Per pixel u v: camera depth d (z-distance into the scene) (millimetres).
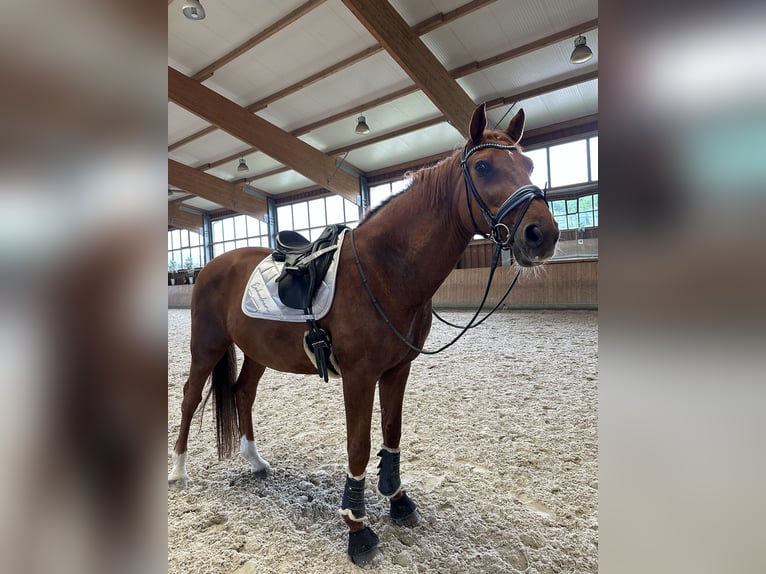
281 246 1543
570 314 6574
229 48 6223
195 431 2287
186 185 11438
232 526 1315
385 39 5438
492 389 2816
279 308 1323
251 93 7551
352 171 10539
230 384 1720
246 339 1470
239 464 1806
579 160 8148
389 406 1325
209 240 16297
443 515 1371
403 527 1304
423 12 5473
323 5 5402
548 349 4039
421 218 1211
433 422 2225
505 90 7168
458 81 6852
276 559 1156
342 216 12477
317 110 8164
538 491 1514
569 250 7816
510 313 7090
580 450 1844
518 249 1047
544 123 8344
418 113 8203
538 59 6355
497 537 1249
